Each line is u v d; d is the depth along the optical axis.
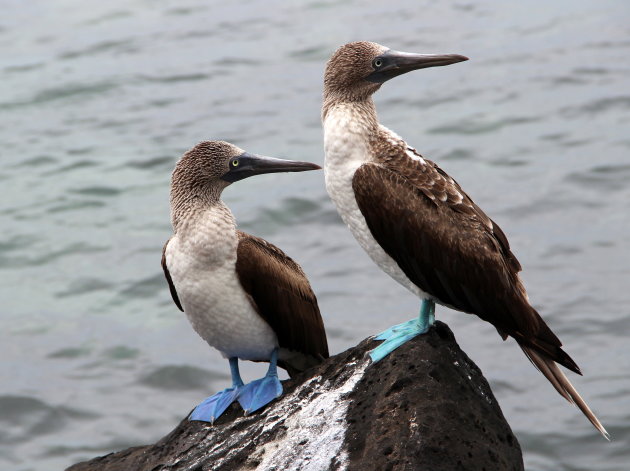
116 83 28.06
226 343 10.13
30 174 22.47
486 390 9.00
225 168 9.89
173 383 15.96
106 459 10.20
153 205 20.89
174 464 9.30
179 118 25.30
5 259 19.31
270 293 9.95
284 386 9.75
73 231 20.08
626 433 14.09
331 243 19.22
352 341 16.27
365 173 9.09
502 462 8.29
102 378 16.14
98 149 23.58
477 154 22.44
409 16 33.19
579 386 15.06
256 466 8.74
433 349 8.84
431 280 9.05
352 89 9.56
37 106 26.58
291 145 23.20
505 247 9.20
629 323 16.27
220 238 9.70
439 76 27.61
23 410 15.44
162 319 17.61
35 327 17.44
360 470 8.12
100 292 18.27
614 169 21.17
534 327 8.87
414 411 8.33
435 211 8.97
